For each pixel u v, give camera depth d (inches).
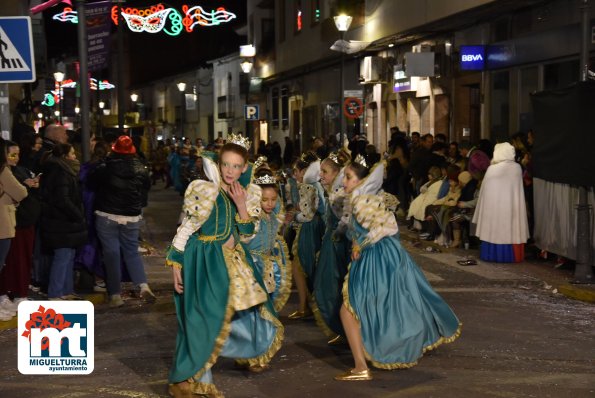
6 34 371.9
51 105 1689.2
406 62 834.8
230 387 263.3
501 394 255.0
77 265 417.7
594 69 600.1
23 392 263.0
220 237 249.3
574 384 266.4
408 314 271.9
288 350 308.8
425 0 895.1
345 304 270.2
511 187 516.4
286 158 1217.4
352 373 269.6
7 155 362.9
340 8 1130.0
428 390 258.2
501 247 516.4
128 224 401.1
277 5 1606.8
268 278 297.3
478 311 379.6
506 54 724.7
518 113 717.3
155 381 272.8
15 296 373.7
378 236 271.6
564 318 366.0
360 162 285.0
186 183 1047.6
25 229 371.9
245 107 1355.8
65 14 1066.1
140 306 400.8
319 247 356.5
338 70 1226.0
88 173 415.8
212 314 242.2
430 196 626.8
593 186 434.6
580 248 445.1
